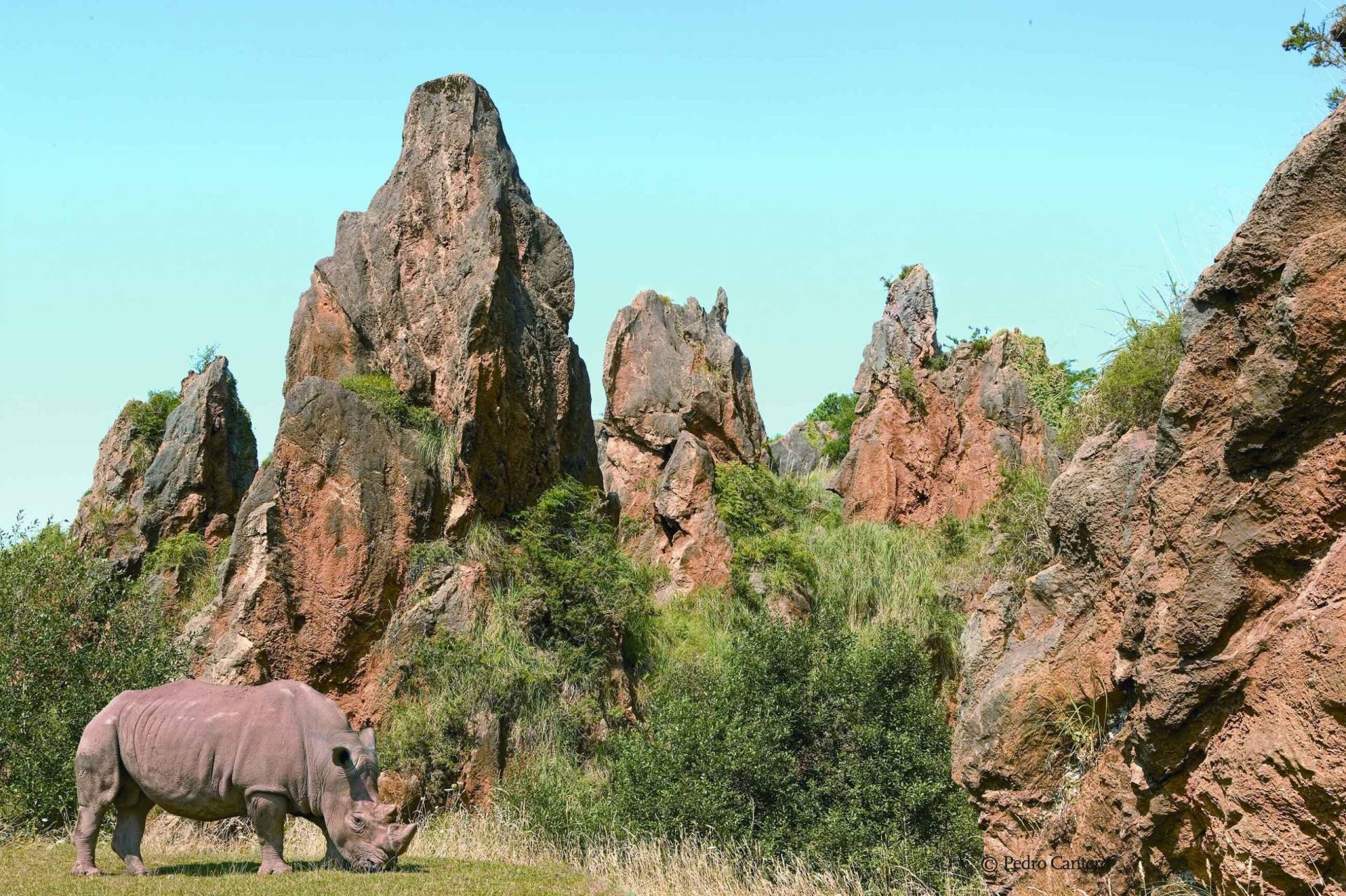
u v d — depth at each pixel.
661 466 28.48
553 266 23.27
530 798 17.45
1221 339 7.55
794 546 25.05
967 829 14.06
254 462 28.22
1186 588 7.13
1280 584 6.87
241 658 18.81
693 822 14.93
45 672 17.16
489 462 21.20
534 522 21.45
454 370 21.16
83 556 21.03
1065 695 9.20
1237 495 7.14
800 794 15.27
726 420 29.05
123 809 12.59
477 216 21.75
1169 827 7.53
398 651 19.50
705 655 21.86
